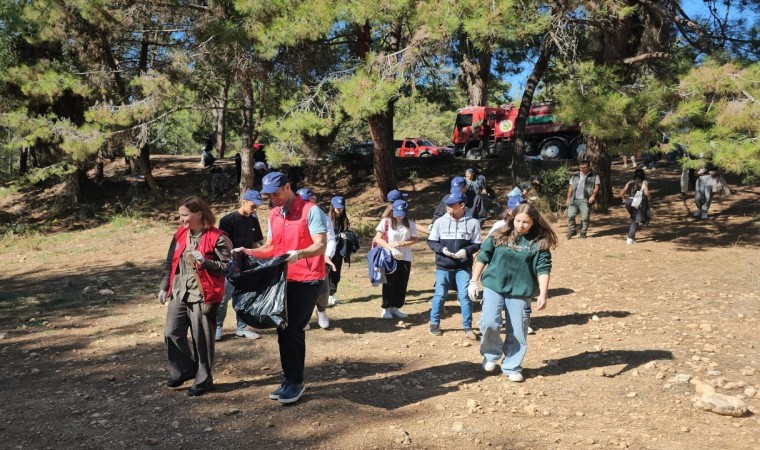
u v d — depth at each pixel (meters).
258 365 6.18
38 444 4.28
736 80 11.55
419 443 4.25
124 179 26.66
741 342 6.68
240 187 22.97
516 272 5.52
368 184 23.92
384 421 4.64
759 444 4.19
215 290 5.19
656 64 15.80
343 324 7.89
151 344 7.21
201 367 5.24
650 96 12.40
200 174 27.42
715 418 4.69
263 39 16.27
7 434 4.48
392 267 7.71
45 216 23.70
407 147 33.75
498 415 4.78
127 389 5.51
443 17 12.79
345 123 20.08
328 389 5.38
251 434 4.38
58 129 19.45
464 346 6.78
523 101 19.73
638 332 7.14
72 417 4.81
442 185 22.97
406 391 5.37
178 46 21.00
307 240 5.01
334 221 9.02
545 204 17.88
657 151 12.28
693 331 7.17
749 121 11.04
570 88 13.38
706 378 5.55
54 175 26.03
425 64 14.87
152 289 11.22
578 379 5.62
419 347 6.79
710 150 11.16
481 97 30.36
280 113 19.83
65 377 6.03
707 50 14.88
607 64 16.06
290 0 16.05
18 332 8.23
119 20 19.95
